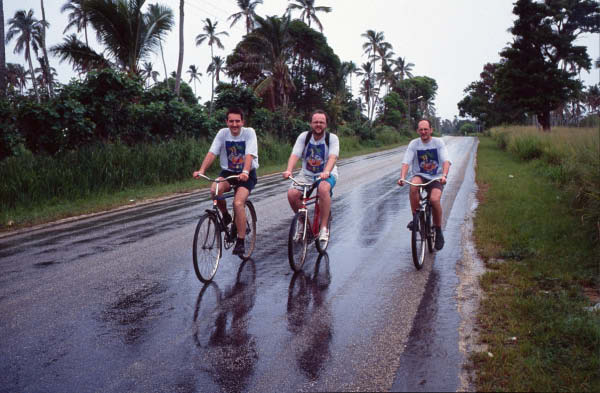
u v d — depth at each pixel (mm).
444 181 5777
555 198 9758
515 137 26766
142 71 20000
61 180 11461
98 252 6594
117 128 15164
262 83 32688
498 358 3199
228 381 3125
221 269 5727
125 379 3168
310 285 5070
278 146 24797
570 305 4109
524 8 34188
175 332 3898
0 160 11492
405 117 89500
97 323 4102
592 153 10430
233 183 5703
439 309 4270
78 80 14445
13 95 12867
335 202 11000
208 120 19453
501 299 4324
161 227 8312
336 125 47312
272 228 8148
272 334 3830
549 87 34375
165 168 15102
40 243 7219
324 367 3271
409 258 6141
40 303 4605
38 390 3039
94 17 18484
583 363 3135
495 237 6809
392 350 3480
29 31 50562
